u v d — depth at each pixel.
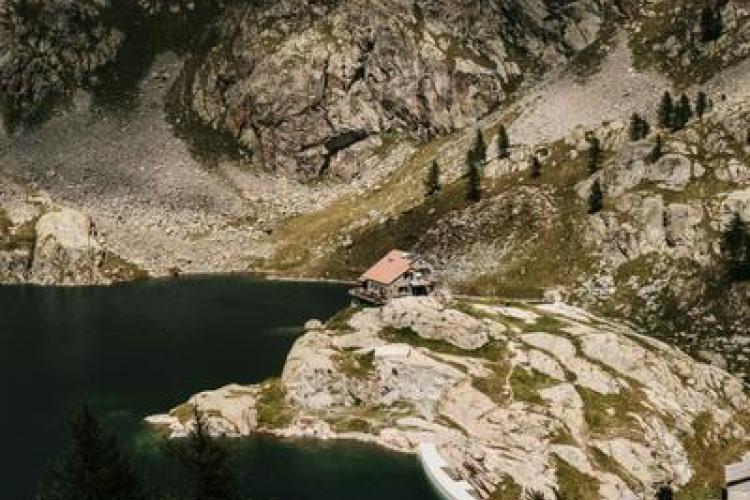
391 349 117.06
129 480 51.62
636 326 165.88
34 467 90.56
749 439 116.12
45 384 121.44
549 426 104.69
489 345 120.81
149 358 135.88
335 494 87.75
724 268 168.75
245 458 97.62
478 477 92.69
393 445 101.56
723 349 153.50
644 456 104.12
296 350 121.19
